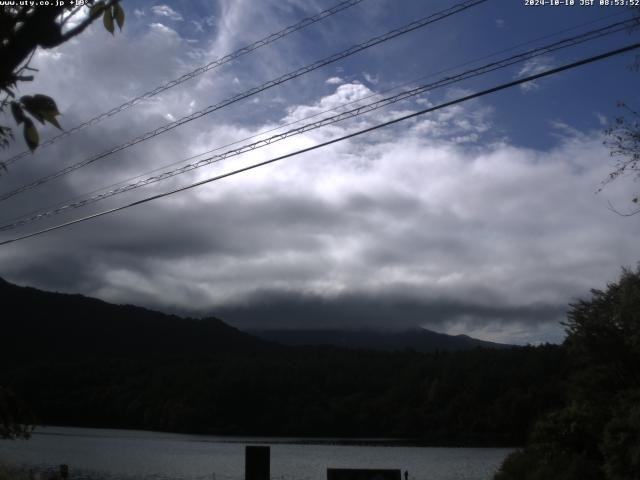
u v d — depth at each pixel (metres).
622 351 32.69
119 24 3.97
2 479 27.12
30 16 3.50
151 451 99.69
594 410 28.77
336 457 92.12
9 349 143.88
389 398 134.00
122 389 139.50
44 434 121.00
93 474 66.12
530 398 107.19
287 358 163.75
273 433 139.00
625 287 33.00
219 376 145.25
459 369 127.88
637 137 15.34
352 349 174.12
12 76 3.55
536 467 29.72
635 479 22.92
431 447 110.69
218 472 72.44
